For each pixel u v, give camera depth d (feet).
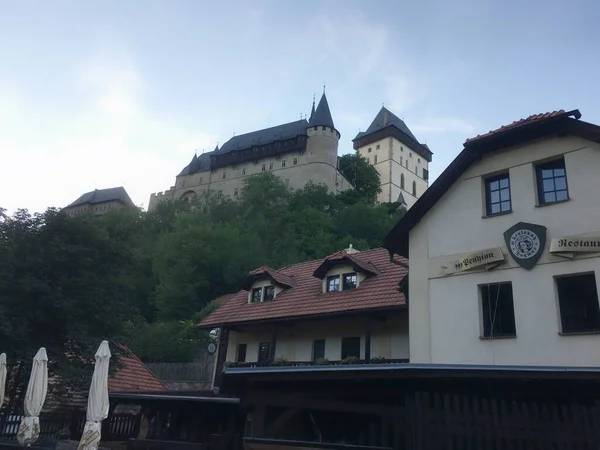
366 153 421.59
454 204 50.70
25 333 58.65
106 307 64.95
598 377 23.30
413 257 51.55
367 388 31.48
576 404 23.12
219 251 208.64
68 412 61.77
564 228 43.09
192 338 137.39
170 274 197.26
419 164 437.99
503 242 46.21
